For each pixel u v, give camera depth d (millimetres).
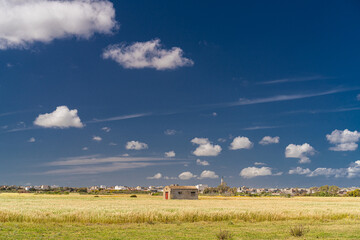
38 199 100375
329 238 28578
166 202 91312
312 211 52594
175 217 43406
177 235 30391
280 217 46719
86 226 36250
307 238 28719
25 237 27703
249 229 35719
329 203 92875
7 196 127938
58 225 36344
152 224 39312
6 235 28422
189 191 127125
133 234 30688
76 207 56438
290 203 91375
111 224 38594
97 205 66250
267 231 33906
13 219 38719
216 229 35469
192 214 44250
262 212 47938
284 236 30297
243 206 70000
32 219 38406
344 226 38844
